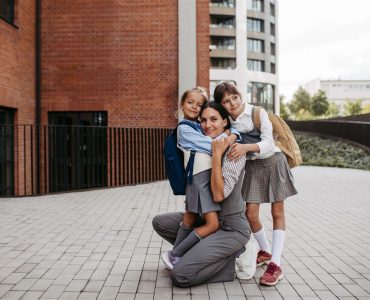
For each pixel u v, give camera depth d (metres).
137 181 11.80
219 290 3.50
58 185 11.23
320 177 13.08
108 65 12.05
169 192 9.23
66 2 12.01
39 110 11.95
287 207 7.63
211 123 3.57
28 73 11.39
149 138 11.37
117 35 12.05
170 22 12.04
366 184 11.18
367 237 5.38
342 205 7.85
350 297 3.36
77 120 12.30
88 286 3.58
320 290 3.51
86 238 5.23
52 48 12.04
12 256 4.46
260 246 4.14
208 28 12.27
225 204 3.57
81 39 12.05
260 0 67.94
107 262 4.26
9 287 3.55
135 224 6.04
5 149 10.15
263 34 68.06
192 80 11.95
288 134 3.87
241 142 3.68
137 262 4.26
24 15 11.05
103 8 12.04
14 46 10.40
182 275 3.48
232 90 3.68
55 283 3.65
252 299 3.31
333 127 24.72
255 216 4.00
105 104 12.07
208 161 3.51
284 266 4.16
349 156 18.98
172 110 12.05
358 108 71.25
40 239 5.18
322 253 4.64
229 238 3.52
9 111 10.61
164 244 4.95
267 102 67.44
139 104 12.07
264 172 3.85
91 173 11.74
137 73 12.09
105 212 6.95
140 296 3.36
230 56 62.22
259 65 68.12
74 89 12.06
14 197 8.49
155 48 12.04
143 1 12.02
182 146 3.56
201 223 3.80
